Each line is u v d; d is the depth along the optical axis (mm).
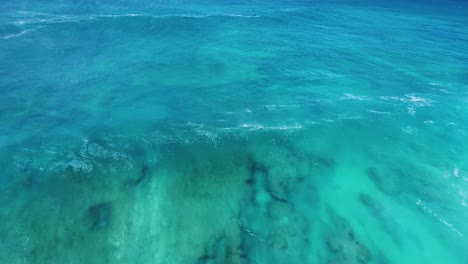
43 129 29141
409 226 23188
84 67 39344
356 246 21750
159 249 20469
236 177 25984
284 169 27219
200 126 31094
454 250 21797
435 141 31406
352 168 27938
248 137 30203
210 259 20266
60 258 19719
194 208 23156
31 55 40781
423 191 25922
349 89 39281
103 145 27828
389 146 30578
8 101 32125
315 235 22219
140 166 26062
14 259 19422
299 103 35969
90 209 22406
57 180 24250
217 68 41938
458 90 40125
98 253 20047
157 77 38688
